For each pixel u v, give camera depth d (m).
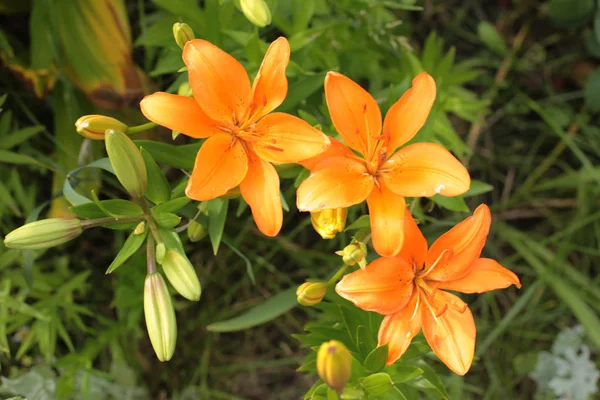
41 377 1.06
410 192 0.82
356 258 0.82
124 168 0.79
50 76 1.03
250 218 1.14
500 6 1.31
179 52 0.97
